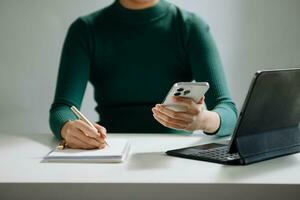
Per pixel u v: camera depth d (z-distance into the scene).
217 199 0.88
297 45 2.37
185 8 2.36
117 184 0.88
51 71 2.36
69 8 2.33
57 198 0.89
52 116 1.48
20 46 2.34
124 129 1.72
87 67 1.72
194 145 1.30
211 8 2.36
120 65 1.75
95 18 1.78
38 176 0.94
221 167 1.01
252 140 1.07
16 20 2.32
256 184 0.87
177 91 1.16
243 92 2.40
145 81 1.74
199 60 1.67
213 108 1.56
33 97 2.38
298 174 0.95
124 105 1.76
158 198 0.88
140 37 1.74
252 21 2.36
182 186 0.87
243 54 2.38
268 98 1.03
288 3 2.34
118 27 1.75
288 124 1.15
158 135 1.47
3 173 0.96
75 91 1.63
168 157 1.13
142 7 1.74
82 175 0.94
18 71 2.36
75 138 1.17
